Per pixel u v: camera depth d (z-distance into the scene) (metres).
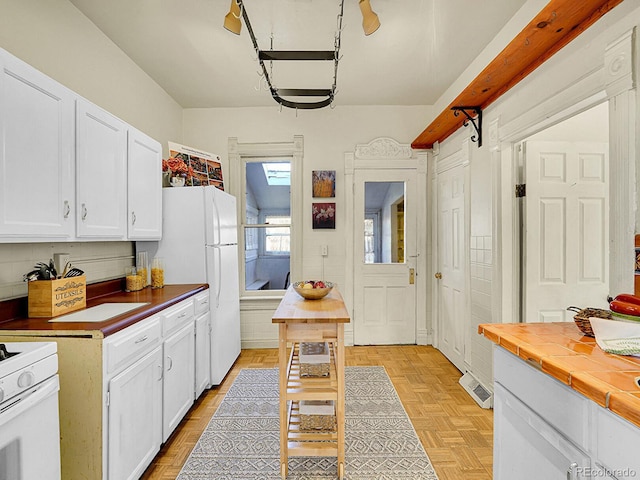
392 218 3.72
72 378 1.37
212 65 2.78
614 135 1.39
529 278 2.20
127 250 2.60
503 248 2.30
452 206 3.20
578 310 1.48
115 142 2.00
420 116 3.69
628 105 1.33
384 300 3.73
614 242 1.38
